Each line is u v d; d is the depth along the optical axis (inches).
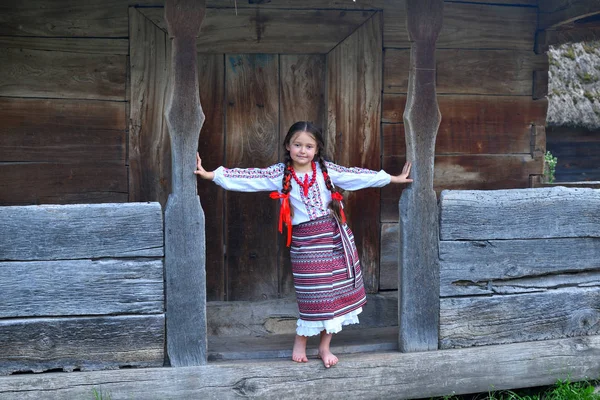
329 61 176.2
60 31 160.7
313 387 141.1
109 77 164.6
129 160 166.9
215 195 175.9
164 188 168.9
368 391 143.9
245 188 139.3
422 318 147.9
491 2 185.2
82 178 164.7
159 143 167.9
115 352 133.7
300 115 177.6
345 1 175.2
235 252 178.2
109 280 132.5
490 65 186.9
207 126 173.2
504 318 152.5
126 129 166.7
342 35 175.9
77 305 131.6
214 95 173.0
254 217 178.9
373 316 181.9
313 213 139.5
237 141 175.0
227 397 137.6
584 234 155.8
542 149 192.9
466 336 150.5
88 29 162.1
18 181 161.2
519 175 191.6
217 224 176.7
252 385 138.3
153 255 134.3
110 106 165.2
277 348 150.3
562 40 205.3
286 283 181.8
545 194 153.1
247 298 179.6
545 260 153.7
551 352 154.8
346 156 179.0
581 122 331.9
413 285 146.9
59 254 130.3
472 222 148.9
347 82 177.6
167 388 135.0
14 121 159.8
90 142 164.6
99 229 131.6
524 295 153.4
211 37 169.0
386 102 180.7
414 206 145.9
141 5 164.2
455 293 149.3
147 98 166.6
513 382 152.8
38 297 130.0
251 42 171.3
